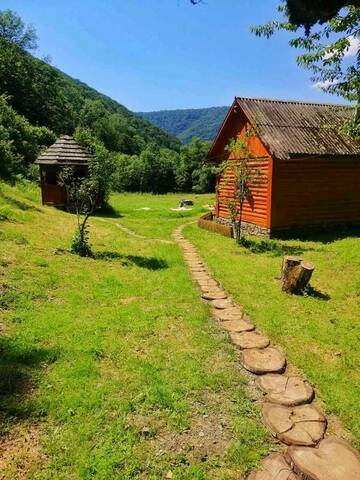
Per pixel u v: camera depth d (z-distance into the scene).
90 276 8.65
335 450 3.78
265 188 15.70
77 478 3.36
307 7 4.16
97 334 5.88
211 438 3.95
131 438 3.83
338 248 12.68
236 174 14.30
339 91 9.73
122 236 14.91
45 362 5.02
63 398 4.31
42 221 14.10
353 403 4.62
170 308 7.20
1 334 5.59
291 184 15.69
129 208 29.19
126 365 5.09
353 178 17.05
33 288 7.29
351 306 7.85
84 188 10.81
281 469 3.59
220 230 16.73
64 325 6.07
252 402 4.61
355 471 3.51
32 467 3.44
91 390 4.50
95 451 3.64
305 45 9.38
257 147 16.05
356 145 16.03
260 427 4.15
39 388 4.48
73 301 7.11
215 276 9.77
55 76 70.06
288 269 8.51
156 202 36.97
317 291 8.71
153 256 11.60
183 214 25.75
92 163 11.11
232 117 17.97
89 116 86.38
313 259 11.51
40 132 43.78
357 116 10.37
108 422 4.04
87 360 5.10
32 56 64.69
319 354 5.83
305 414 4.36
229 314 7.22
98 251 11.36
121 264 10.16
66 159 20.98
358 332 6.60
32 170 29.36
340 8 4.07
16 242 10.05
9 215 13.07
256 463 3.66
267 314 7.23
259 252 12.83
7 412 4.06
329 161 16.36
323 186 16.39
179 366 5.20
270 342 6.16
